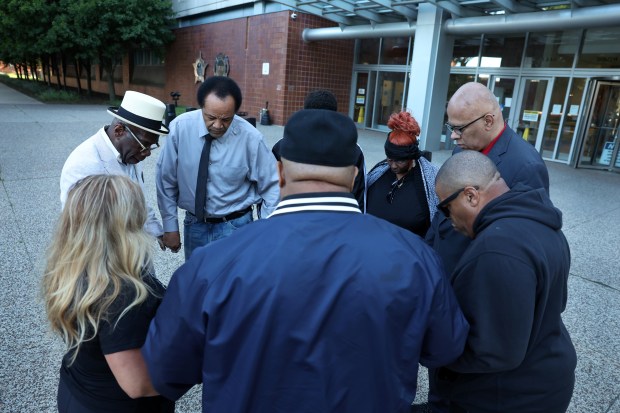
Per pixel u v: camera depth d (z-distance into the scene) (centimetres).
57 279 123
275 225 103
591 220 610
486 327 122
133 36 1909
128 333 120
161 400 147
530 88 1119
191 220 271
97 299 118
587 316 349
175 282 105
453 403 163
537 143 1120
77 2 1909
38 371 250
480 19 998
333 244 99
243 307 94
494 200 137
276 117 1505
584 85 1016
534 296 121
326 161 103
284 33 1420
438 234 211
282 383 97
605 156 1004
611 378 273
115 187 126
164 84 2270
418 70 1106
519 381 138
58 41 1919
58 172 698
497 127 204
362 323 95
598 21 827
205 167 249
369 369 97
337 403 96
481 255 125
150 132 199
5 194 575
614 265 455
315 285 95
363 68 1538
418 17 1086
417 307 98
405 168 244
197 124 248
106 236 121
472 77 1234
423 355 112
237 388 97
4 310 306
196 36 1933
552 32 1056
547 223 132
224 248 103
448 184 142
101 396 131
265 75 1532
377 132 1470
